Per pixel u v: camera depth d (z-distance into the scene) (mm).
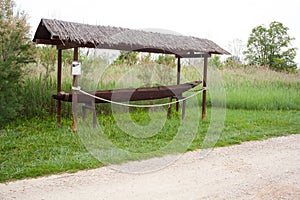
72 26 6984
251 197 3973
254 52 25469
